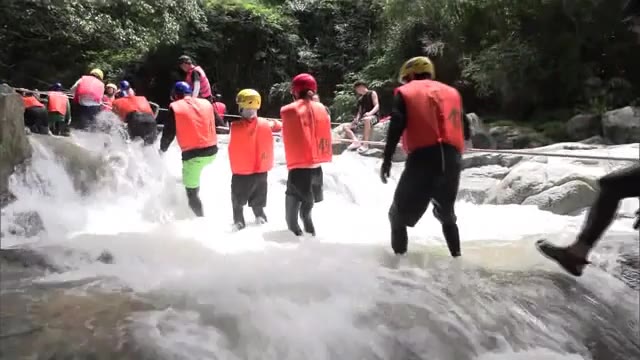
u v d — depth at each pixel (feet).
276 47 65.00
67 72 56.65
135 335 9.48
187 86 19.75
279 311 10.64
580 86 38.75
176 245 15.94
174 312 10.47
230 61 64.64
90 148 23.99
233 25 62.90
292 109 16.66
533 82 39.86
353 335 10.19
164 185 23.62
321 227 19.86
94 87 29.50
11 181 18.13
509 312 11.76
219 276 12.78
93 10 47.32
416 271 13.65
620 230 19.44
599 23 37.63
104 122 29.32
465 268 14.15
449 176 13.98
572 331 11.76
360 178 27.35
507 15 41.11
